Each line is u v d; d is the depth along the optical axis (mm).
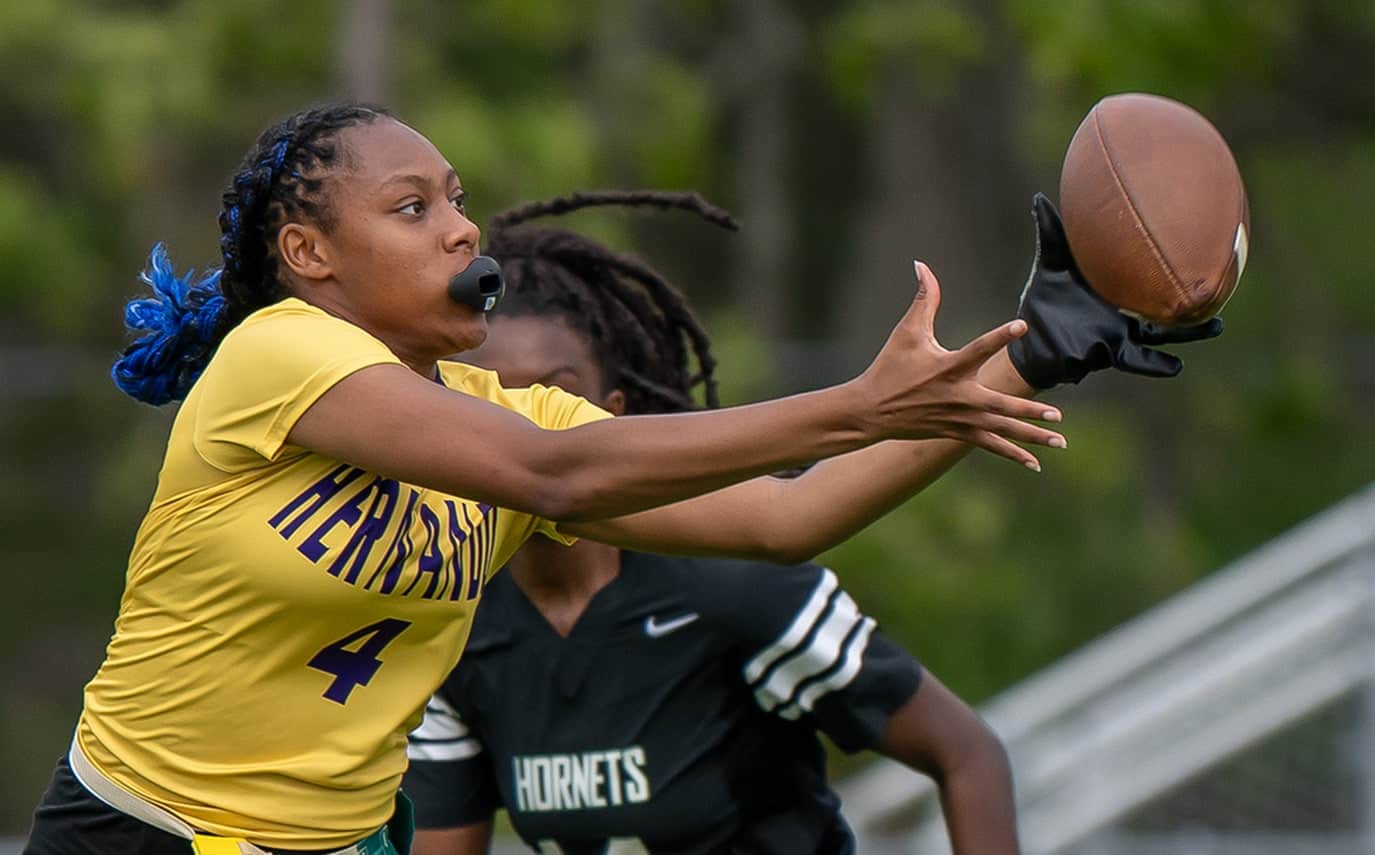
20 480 61312
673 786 14773
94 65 53750
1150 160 11336
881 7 56281
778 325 62375
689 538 12312
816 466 12320
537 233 15609
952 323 61062
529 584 14859
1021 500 57875
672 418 10672
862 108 61500
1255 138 66125
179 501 11359
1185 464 62062
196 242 58531
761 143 62438
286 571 11188
